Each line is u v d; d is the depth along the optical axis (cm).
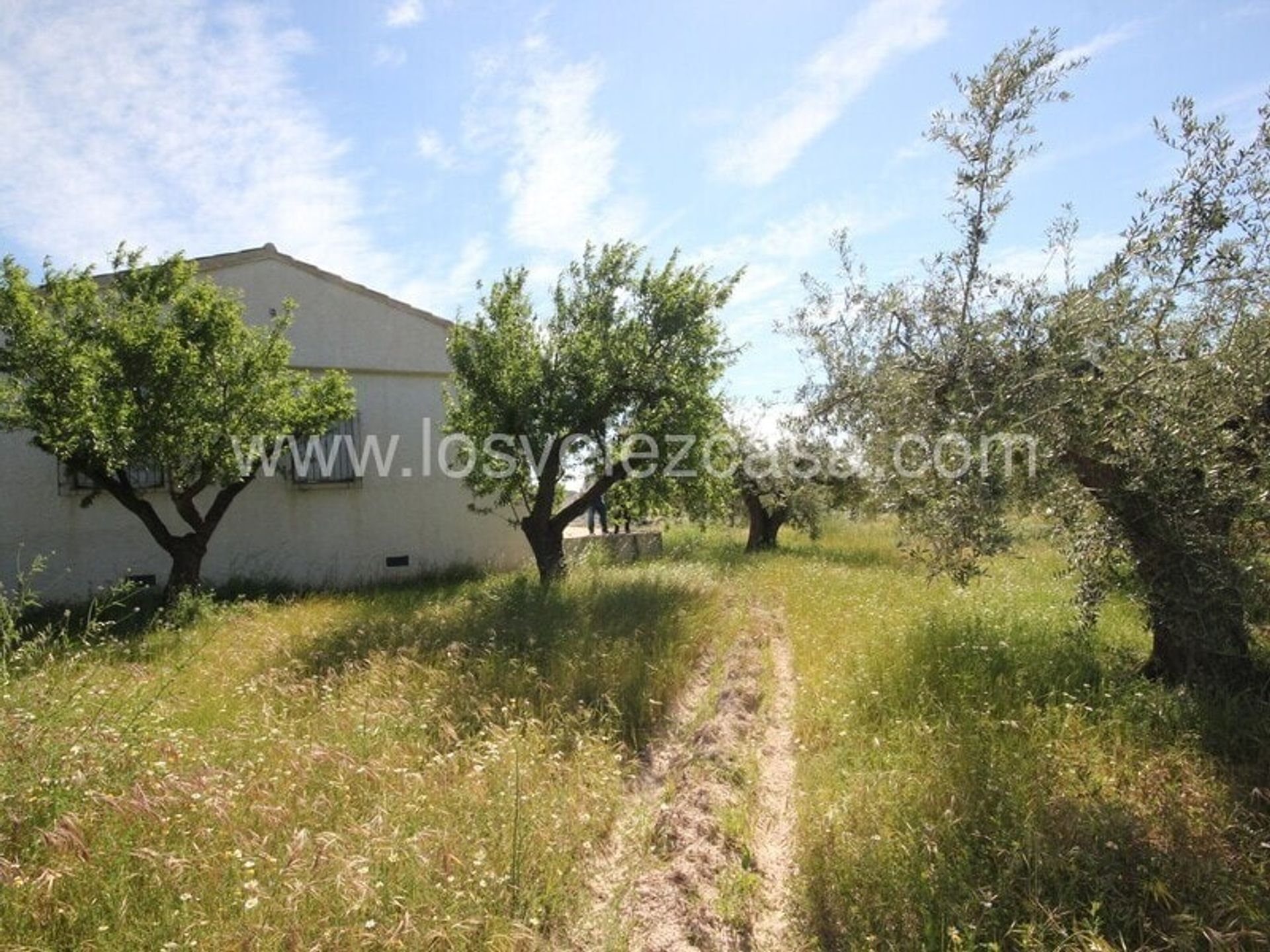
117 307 886
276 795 353
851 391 512
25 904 257
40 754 330
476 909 284
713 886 332
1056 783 363
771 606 951
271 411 931
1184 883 289
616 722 505
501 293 1018
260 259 1220
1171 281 394
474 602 883
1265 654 487
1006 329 381
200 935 253
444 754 433
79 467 883
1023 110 418
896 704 489
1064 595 758
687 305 1020
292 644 696
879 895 299
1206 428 375
